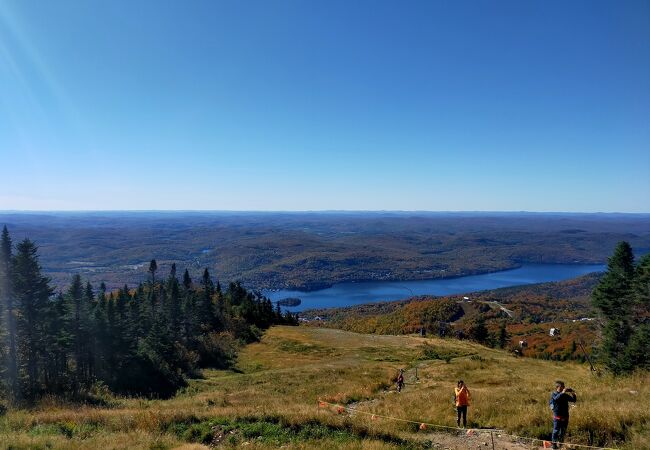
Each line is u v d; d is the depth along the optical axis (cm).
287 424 1514
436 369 3684
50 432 1426
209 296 8356
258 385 3719
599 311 4962
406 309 14238
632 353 3403
